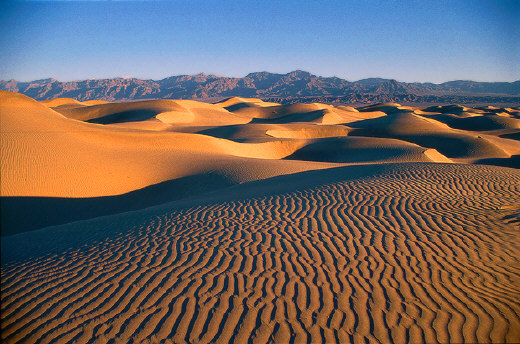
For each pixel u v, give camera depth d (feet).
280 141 138.82
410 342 13.19
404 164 53.62
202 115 286.25
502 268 18.86
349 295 16.26
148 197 58.70
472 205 30.22
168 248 22.68
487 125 255.09
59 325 14.96
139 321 14.84
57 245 25.50
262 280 17.81
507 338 13.39
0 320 15.60
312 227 25.64
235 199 36.68
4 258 23.26
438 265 19.20
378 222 26.25
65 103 333.01
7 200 48.21
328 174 50.88
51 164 59.31
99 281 18.54
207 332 13.97
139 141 92.07
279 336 13.61
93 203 53.88
